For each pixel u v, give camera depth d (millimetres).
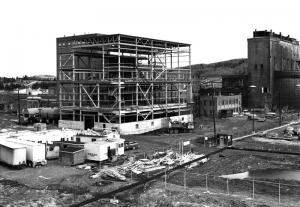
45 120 92125
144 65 98125
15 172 44125
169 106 92438
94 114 81250
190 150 57344
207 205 31672
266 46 139500
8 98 142125
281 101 141625
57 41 107688
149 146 62188
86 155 49000
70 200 34094
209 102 114250
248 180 40188
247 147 61156
